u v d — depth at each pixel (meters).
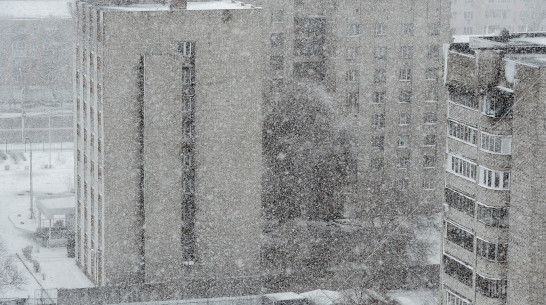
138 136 111.19
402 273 118.31
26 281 120.06
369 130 144.62
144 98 109.06
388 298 110.19
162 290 108.56
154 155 110.19
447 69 83.50
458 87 81.94
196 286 109.56
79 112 121.56
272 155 140.38
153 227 111.31
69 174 180.00
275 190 140.38
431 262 122.19
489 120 77.81
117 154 110.88
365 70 144.25
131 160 111.25
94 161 115.25
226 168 114.00
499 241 78.75
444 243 85.38
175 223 112.00
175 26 110.19
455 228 83.62
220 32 111.50
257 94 113.69
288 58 144.62
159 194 111.00
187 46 111.06
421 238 128.25
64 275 122.50
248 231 115.56
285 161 140.50
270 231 137.00
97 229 115.12
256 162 114.81
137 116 110.88
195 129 112.38
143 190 111.62
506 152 77.62
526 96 75.44
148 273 111.88
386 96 145.00
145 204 110.69
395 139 145.75
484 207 79.12
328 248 130.50
